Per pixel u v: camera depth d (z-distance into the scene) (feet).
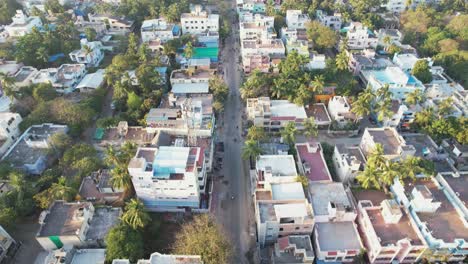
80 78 493.77
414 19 650.43
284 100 444.55
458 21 617.62
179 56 549.95
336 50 605.73
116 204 303.07
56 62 531.09
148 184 292.40
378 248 254.47
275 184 302.66
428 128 389.80
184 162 290.35
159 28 600.39
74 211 281.13
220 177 363.76
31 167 341.00
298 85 449.48
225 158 387.75
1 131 368.89
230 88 506.89
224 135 419.95
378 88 442.91
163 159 294.05
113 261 232.53
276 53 529.04
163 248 285.84
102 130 391.45
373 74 471.62
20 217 301.22
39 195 295.69
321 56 508.12
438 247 255.70
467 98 423.23
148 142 364.58
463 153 368.89
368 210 281.54
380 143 342.85
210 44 584.40
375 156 306.55
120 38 602.44
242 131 424.87
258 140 372.58
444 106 400.47
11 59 526.98
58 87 464.24
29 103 429.38
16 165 340.80
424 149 360.07
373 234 261.85
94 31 594.24
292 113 421.59
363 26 586.04
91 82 472.03
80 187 317.22
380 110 401.29
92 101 430.61
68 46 542.98
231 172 370.12
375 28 652.89
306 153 351.46
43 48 510.17
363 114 407.85
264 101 415.23
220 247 255.29
